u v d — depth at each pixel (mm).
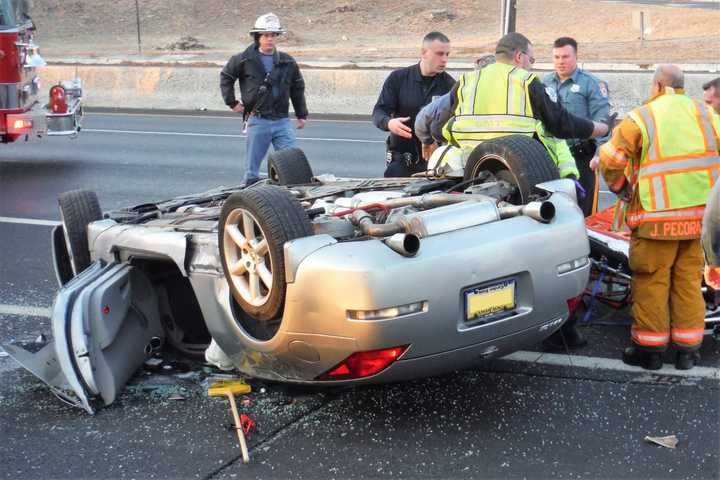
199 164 13344
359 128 16734
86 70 20875
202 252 4867
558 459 4254
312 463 4281
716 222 3562
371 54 28156
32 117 12578
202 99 20031
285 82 10172
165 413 4828
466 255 4246
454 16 39906
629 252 5320
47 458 4402
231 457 4355
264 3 43000
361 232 4625
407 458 4301
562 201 4758
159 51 32219
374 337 4098
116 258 5398
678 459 4230
